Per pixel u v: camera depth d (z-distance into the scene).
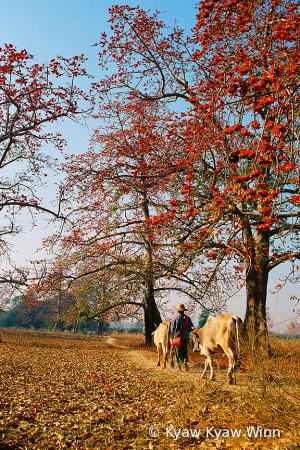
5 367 10.55
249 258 10.82
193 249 10.20
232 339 7.39
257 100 6.43
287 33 6.74
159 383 8.07
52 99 13.16
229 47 7.45
